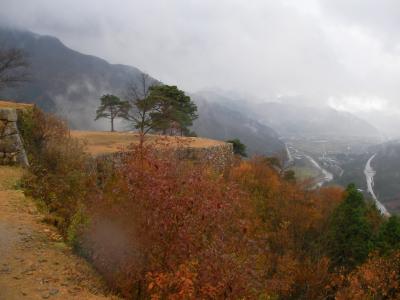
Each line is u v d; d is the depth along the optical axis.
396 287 20.33
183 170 8.67
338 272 27.25
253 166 33.69
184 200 7.61
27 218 9.28
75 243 8.51
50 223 9.46
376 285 20.88
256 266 9.20
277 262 24.03
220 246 7.38
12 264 7.05
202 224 7.67
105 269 7.79
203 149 26.80
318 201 38.62
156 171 8.16
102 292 7.09
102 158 17.88
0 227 8.45
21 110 15.84
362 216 30.22
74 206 10.55
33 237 8.31
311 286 24.52
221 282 6.87
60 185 12.27
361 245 27.64
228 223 8.20
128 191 8.22
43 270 7.08
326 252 28.94
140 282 7.52
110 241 7.95
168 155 9.14
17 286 6.35
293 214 30.70
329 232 30.58
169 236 7.51
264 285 11.27
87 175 14.08
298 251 27.89
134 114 35.31
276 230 28.69
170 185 7.79
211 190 8.28
